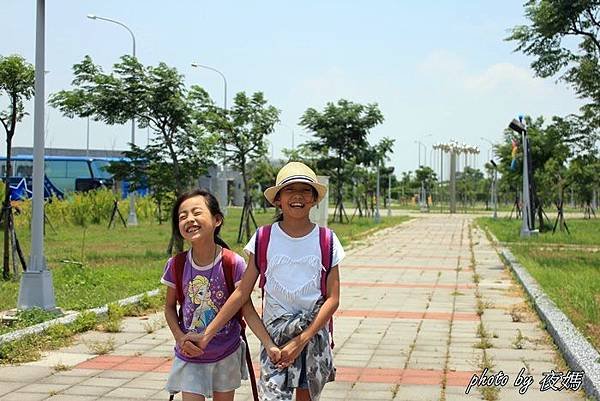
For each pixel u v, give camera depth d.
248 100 22.80
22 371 7.34
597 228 35.62
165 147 18.36
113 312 10.08
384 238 29.64
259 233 4.42
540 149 33.22
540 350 8.34
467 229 36.66
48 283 10.17
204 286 4.51
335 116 36.16
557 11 17.66
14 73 13.16
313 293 4.30
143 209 38.19
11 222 13.78
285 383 4.26
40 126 10.21
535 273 15.08
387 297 12.91
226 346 4.50
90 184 46.69
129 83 17.77
